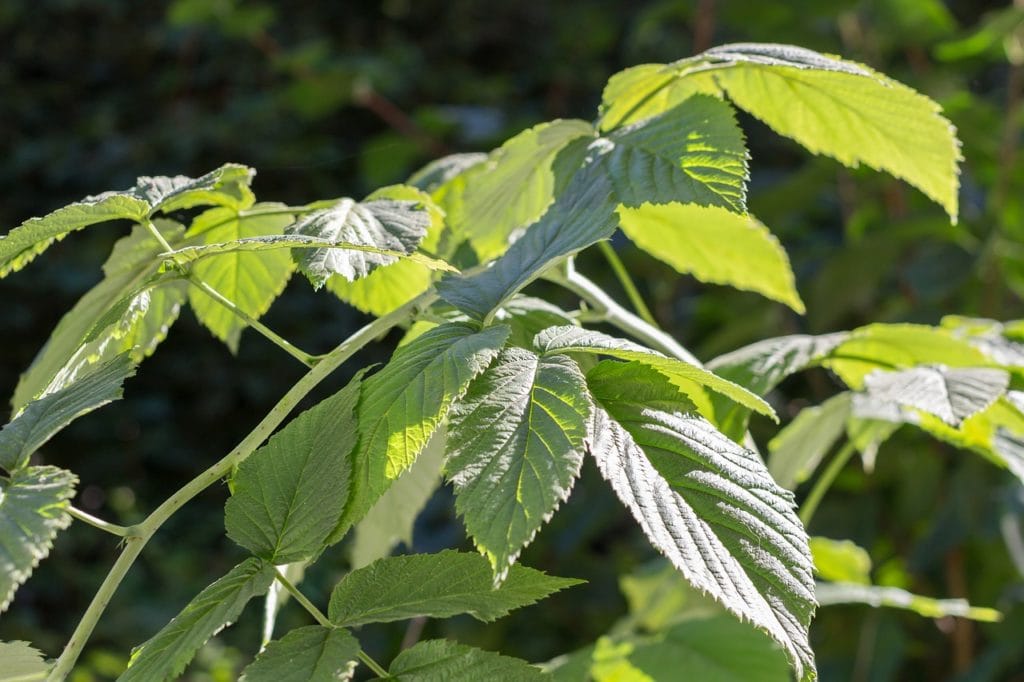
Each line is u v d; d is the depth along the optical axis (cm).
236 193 104
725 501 85
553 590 89
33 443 87
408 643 195
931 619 260
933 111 103
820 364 114
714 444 87
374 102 381
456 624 322
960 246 243
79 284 481
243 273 106
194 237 104
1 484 85
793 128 108
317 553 87
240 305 107
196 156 519
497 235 108
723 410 106
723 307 291
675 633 117
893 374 107
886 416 113
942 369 106
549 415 86
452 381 86
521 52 576
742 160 94
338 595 89
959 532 226
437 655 88
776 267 115
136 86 565
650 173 95
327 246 91
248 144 511
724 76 107
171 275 93
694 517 85
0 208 517
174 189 97
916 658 264
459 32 576
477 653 87
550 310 100
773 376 108
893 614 248
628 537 366
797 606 83
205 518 449
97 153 529
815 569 84
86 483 467
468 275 95
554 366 88
